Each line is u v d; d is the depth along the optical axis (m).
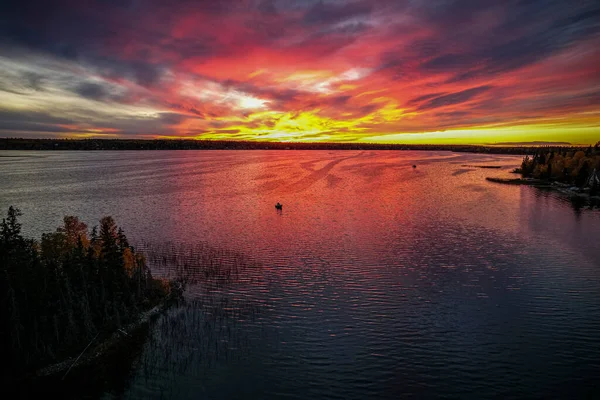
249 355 44.78
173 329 50.00
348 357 44.66
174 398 37.91
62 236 59.06
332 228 102.56
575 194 159.75
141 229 102.00
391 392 39.09
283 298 59.38
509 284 64.81
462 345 47.12
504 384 40.25
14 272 46.94
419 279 66.88
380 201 144.00
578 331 50.09
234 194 161.75
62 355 44.34
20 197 155.25
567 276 68.19
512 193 163.25
